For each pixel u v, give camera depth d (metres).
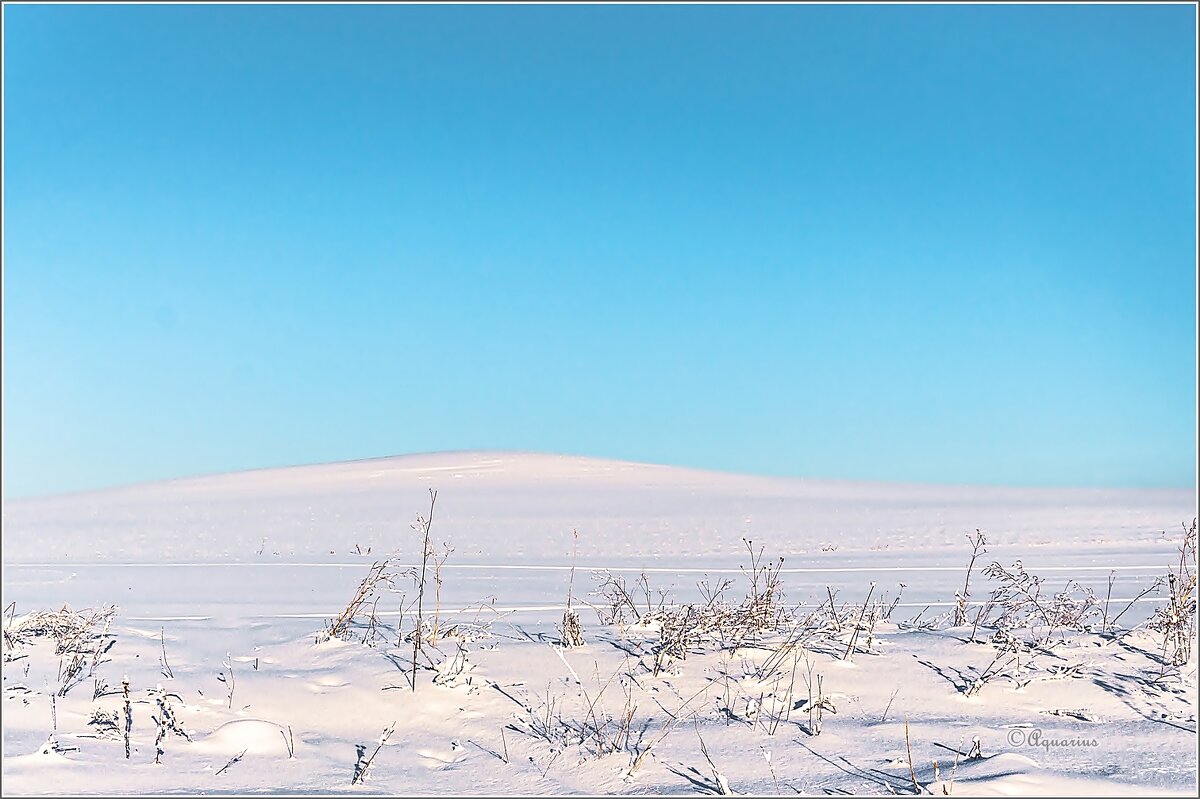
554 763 5.50
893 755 5.56
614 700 6.48
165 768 5.30
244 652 7.60
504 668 7.06
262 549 21.47
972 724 6.08
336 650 7.48
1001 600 9.34
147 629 8.49
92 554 21.44
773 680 6.84
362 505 33.47
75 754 5.40
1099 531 24.55
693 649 7.55
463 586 13.68
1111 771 5.30
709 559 18.50
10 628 8.03
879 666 7.12
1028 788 4.96
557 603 11.09
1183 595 8.01
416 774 5.37
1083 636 7.96
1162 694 6.63
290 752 5.67
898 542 22.06
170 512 32.91
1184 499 36.53
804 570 15.91
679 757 5.55
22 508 38.00
